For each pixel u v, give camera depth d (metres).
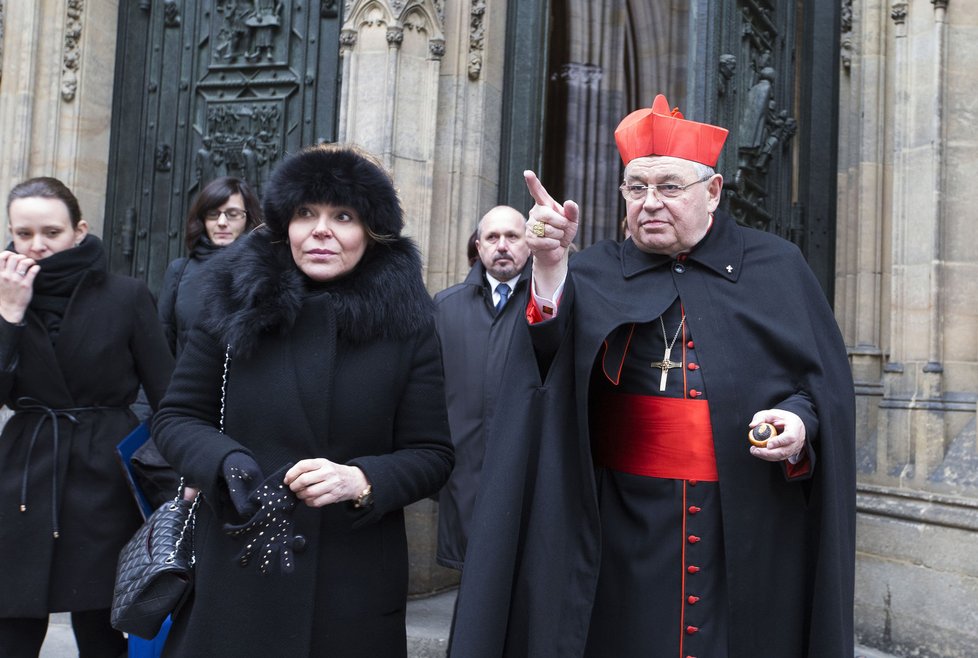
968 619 4.16
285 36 6.04
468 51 5.66
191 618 2.04
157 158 6.32
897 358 4.86
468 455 3.53
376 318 2.13
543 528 2.17
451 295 3.79
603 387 2.35
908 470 4.66
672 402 2.23
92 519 3.03
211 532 2.09
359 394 2.13
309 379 2.09
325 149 2.18
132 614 2.06
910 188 4.80
